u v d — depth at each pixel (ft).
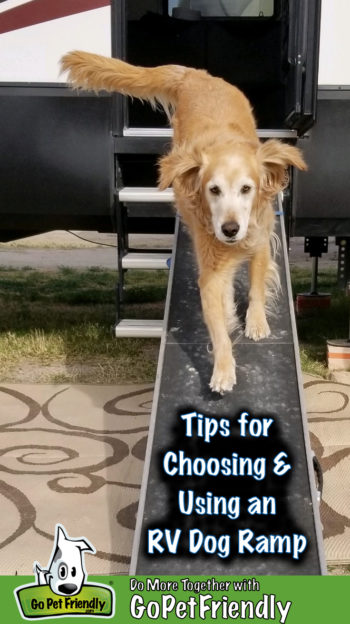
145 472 5.67
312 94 8.11
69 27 8.66
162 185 6.82
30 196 8.96
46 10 8.61
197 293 7.44
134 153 8.86
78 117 8.77
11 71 8.73
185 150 7.02
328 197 8.73
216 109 8.13
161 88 8.95
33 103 8.74
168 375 6.45
